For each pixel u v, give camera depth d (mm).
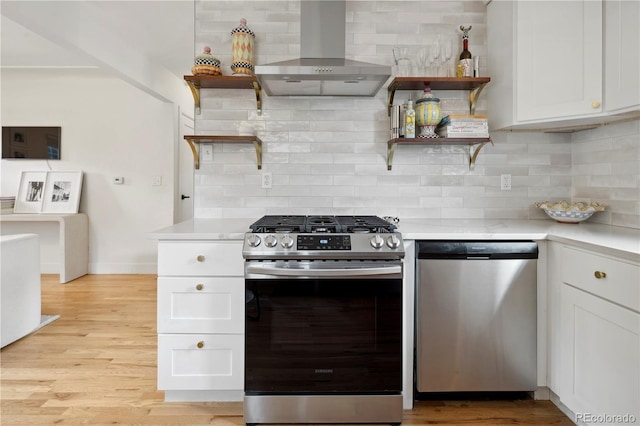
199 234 1868
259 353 1784
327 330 1783
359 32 2520
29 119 4691
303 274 1717
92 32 2998
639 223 2016
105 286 4137
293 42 2506
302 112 2525
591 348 1598
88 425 1794
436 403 1980
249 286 1771
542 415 1876
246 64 2359
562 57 2029
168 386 1908
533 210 2564
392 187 2549
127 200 4734
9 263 2641
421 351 1890
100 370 2305
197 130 2520
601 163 2283
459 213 2566
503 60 2305
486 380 1903
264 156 2535
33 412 1887
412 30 2523
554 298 1854
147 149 4699
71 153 4711
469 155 2555
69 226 4336
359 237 1768
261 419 1798
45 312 3307
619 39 1817
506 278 1886
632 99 1757
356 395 1800
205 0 2500
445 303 1881
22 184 4680
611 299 1481
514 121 2197
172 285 1888
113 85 4688
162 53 3793
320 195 2541
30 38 3611
